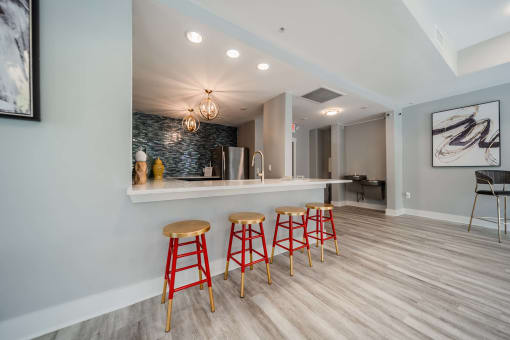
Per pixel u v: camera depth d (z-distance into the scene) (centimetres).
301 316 132
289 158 327
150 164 269
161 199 154
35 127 115
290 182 229
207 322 127
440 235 302
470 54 294
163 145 468
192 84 292
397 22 191
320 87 302
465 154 360
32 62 111
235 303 146
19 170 112
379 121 505
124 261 142
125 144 139
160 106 395
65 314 123
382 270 195
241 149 484
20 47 109
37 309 116
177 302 147
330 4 169
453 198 377
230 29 189
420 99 402
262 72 257
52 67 118
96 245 132
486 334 117
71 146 123
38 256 117
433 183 404
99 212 132
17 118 109
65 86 121
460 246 257
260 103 378
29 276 115
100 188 132
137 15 161
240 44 200
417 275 185
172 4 155
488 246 257
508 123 317
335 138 571
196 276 175
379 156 506
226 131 564
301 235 267
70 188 124
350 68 282
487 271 192
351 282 173
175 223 150
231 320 128
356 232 318
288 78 273
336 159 570
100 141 131
